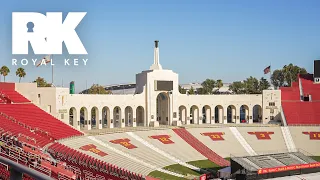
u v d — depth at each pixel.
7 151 39.97
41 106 94.81
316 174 83.19
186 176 80.06
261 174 76.94
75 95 100.06
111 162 78.69
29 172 10.52
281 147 109.31
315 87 138.88
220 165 92.25
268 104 129.88
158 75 118.81
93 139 90.62
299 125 120.94
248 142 110.81
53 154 63.91
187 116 125.06
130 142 96.25
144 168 81.94
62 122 93.06
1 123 70.69
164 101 124.00
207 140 109.12
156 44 121.00
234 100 130.62
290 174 81.25
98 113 107.06
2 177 31.38
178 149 99.62
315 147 109.88
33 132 75.06
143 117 119.06
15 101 91.00
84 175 59.66
